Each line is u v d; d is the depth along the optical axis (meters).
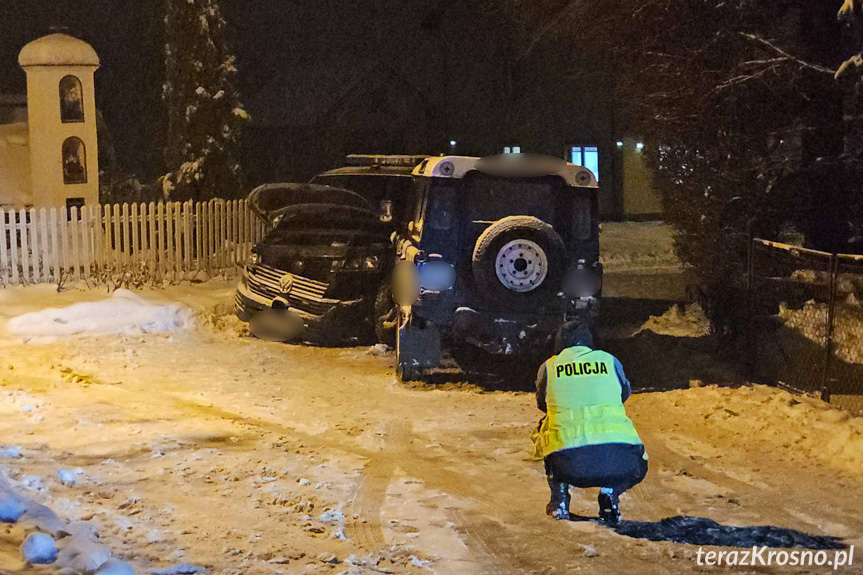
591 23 15.24
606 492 6.99
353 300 13.46
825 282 15.43
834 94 14.88
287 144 33.75
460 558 6.32
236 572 5.86
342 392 11.12
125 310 14.51
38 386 11.05
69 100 18.33
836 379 11.63
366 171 15.63
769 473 8.34
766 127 14.29
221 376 11.78
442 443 9.15
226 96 20.67
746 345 12.55
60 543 5.79
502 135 35.75
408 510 7.26
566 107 34.84
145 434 9.10
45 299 15.27
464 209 11.38
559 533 6.80
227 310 15.61
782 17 14.83
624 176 34.44
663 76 14.12
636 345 13.96
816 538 6.80
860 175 15.43
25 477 7.42
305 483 7.82
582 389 6.66
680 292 18.86
